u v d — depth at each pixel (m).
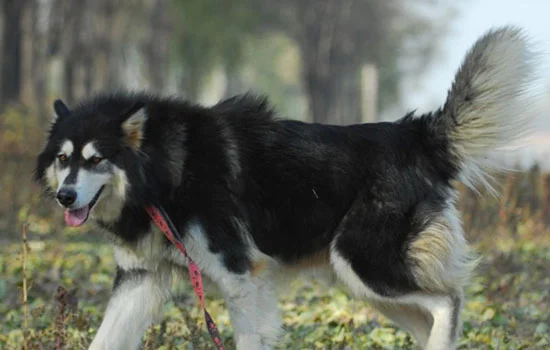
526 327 12.02
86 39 46.81
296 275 9.88
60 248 17.20
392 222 9.43
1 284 13.77
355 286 9.55
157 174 9.11
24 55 46.78
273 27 75.44
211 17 61.28
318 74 72.06
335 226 9.60
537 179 19.61
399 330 11.36
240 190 9.35
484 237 17.70
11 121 23.81
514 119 9.58
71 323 10.77
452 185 9.75
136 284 9.55
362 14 73.12
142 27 54.06
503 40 9.51
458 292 9.57
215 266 9.16
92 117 9.21
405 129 9.76
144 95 9.71
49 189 9.41
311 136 9.64
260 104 9.81
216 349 10.05
